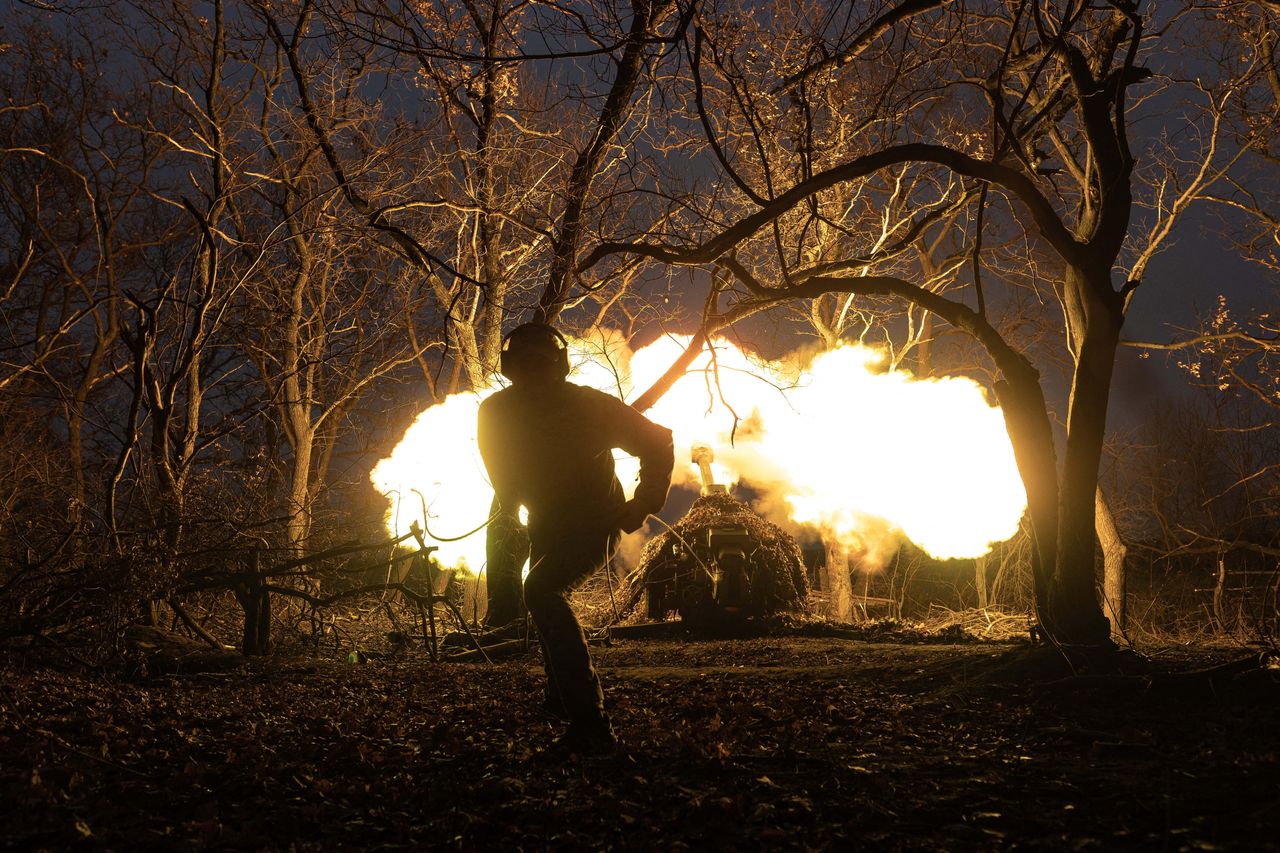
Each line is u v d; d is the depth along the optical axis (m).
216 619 12.50
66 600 8.83
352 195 15.16
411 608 14.98
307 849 3.37
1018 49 9.40
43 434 16.66
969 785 4.00
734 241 8.22
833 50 8.66
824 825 3.49
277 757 4.76
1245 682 5.82
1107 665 6.90
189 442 13.84
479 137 15.61
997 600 20.66
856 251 19.47
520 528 6.97
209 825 3.52
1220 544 16.38
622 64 10.50
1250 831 3.19
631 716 5.86
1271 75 14.14
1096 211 9.02
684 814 3.67
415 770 4.52
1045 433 7.77
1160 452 19.84
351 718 6.00
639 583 15.02
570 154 15.70
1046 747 4.72
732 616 13.95
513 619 12.59
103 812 3.71
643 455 5.00
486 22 14.52
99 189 17.45
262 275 18.41
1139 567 19.70
